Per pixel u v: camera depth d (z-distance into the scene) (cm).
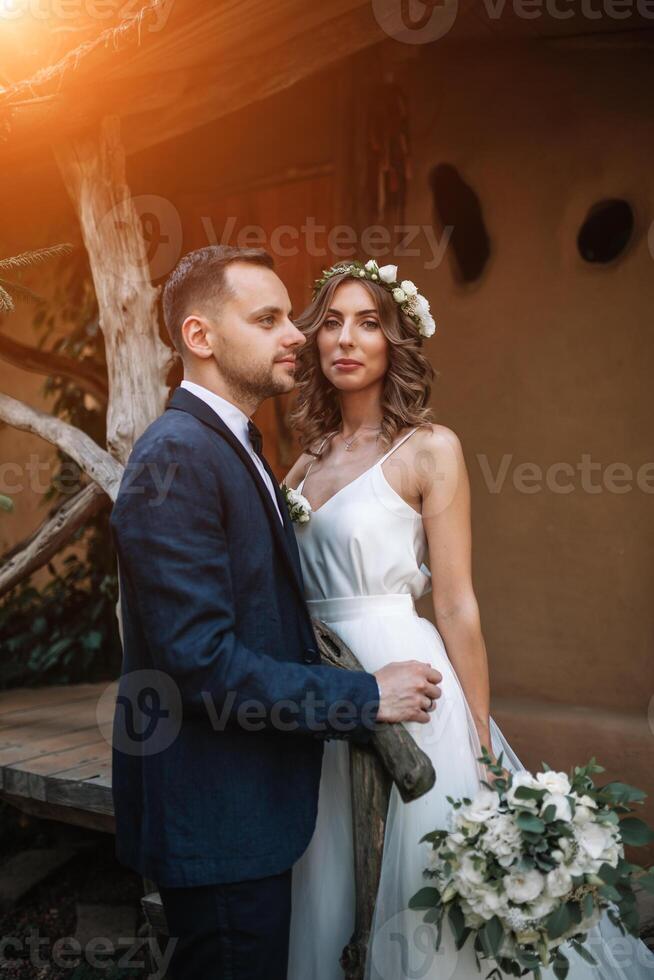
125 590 198
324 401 240
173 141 480
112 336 325
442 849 182
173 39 272
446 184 394
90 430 523
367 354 222
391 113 396
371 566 215
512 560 379
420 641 214
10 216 507
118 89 308
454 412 392
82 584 534
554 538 371
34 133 332
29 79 306
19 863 384
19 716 412
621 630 357
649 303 354
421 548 224
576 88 367
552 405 371
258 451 206
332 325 225
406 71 394
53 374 414
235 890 186
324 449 238
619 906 185
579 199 367
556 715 349
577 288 367
